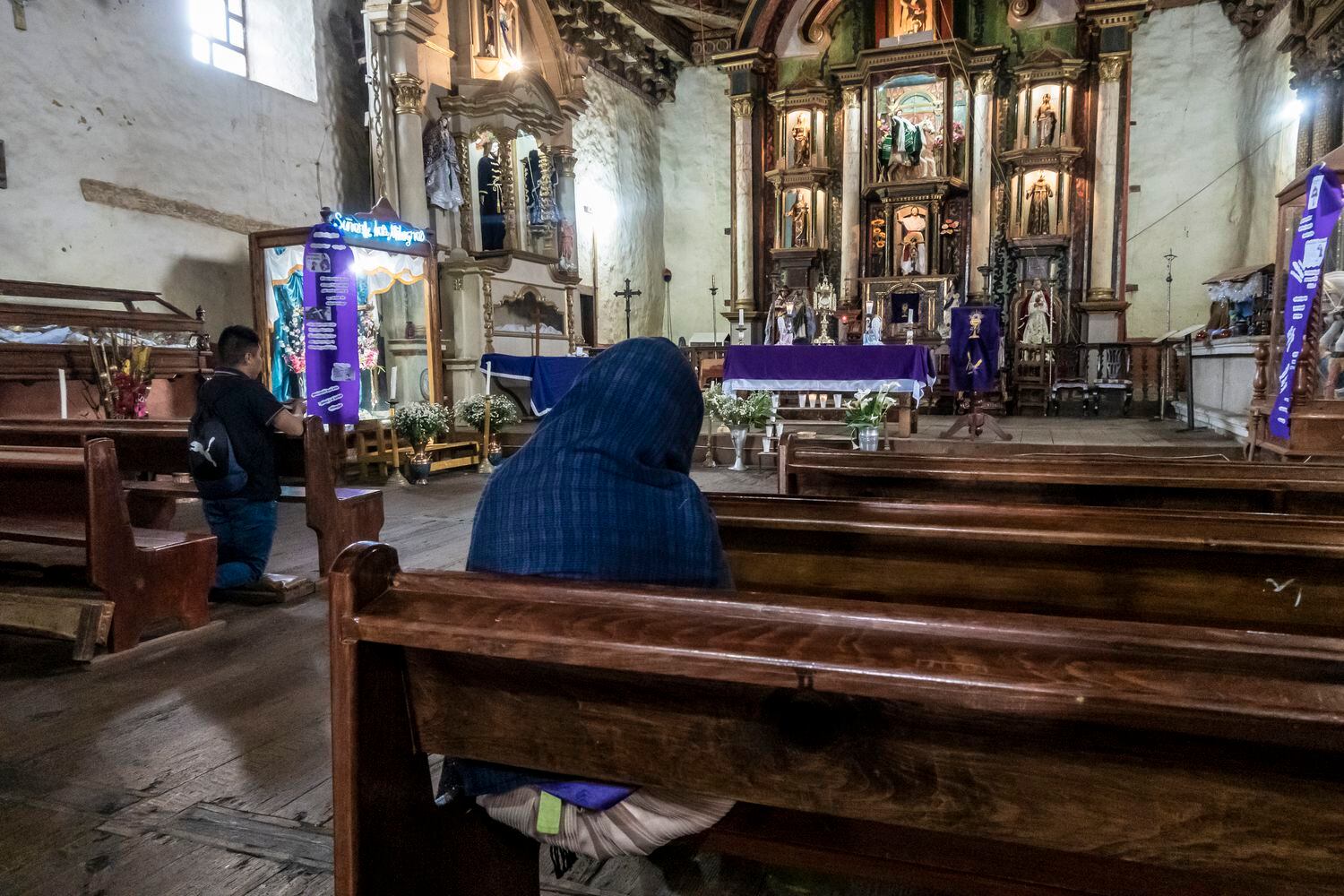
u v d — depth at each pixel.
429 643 1.32
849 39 16.17
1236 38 14.60
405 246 9.02
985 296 15.23
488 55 11.43
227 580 4.36
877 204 16.00
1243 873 1.08
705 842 1.56
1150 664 1.06
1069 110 14.69
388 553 1.46
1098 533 2.04
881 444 8.69
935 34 15.26
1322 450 5.97
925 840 1.52
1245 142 14.56
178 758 2.73
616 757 1.35
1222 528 2.05
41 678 3.40
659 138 17.89
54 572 3.96
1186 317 15.27
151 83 8.05
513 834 1.83
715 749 1.29
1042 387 14.02
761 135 16.77
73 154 7.37
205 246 8.64
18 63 6.93
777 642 1.18
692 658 1.18
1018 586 2.24
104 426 5.12
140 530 4.16
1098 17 14.38
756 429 9.46
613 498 1.47
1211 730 0.99
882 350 9.20
